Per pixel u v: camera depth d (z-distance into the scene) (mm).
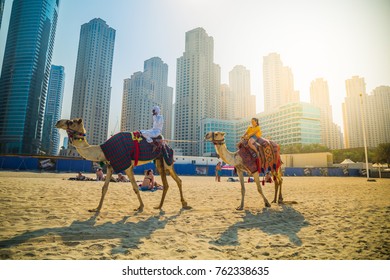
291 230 5324
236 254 3906
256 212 7113
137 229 5004
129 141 6758
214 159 63688
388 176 46094
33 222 5152
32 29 102875
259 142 8320
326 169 56156
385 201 9625
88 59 149875
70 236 4367
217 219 6090
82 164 41344
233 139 145000
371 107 91500
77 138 6449
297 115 119562
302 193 12852
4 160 38938
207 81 164750
